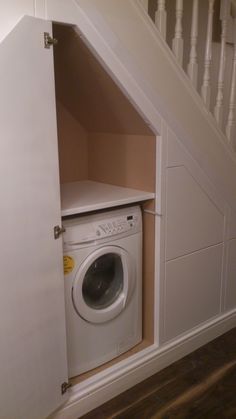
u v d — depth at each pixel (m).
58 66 1.86
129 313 2.09
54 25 1.49
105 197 1.92
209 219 2.28
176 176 2.03
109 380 1.93
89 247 1.80
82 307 1.83
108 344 2.02
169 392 1.99
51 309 1.58
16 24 1.27
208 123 2.13
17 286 1.40
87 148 2.39
